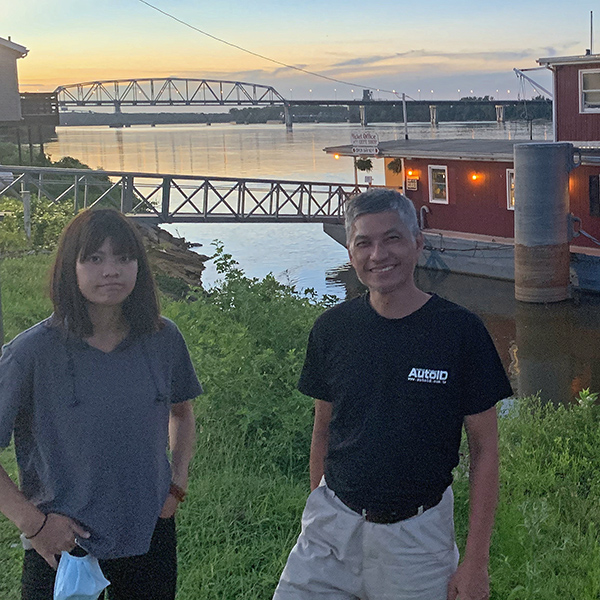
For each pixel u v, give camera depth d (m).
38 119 41.22
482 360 2.53
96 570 2.46
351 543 2.67
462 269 25.52
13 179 30.17
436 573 2.64
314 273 27.98
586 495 6.37
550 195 21.16
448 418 2.54
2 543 4.20
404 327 2.56
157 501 2.60
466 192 26.36
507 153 24.61
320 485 2.83
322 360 2.74
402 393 2.54
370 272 2.57
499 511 5.02
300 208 32.53
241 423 6.24
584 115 22.94
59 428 2.46
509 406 9.81
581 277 22.12
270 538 4.60
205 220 30.94
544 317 20.44
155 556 2.66
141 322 2.56
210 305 10.71
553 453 6.98
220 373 6.75
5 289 11.55
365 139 29.22
